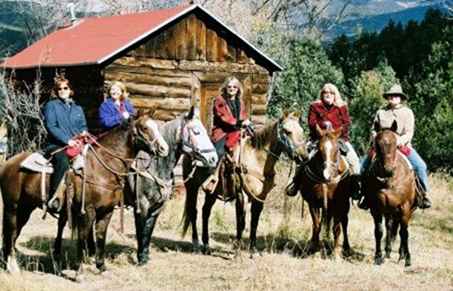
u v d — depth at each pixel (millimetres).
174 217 15820
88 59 19531
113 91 11234
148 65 20234
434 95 29016
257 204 11930
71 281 10344
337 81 32438
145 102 20203
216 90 21531
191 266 11531
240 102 12250
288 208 16453
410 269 11664
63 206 10109
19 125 23172
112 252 12430
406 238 11797
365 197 11961
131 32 20516
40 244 12773
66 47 22594
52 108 10117
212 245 13492
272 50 32062
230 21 35875
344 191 11867
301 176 12180
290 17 44688
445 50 30891
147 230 11375
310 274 11023
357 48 37531
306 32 43188
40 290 9555
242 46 21953
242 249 12945
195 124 11102
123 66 19781
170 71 20641
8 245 10336
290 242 13828
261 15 40312
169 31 20625
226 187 12109
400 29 37812
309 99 31391
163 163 11094
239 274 10906
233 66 21781
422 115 28922
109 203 10219
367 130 29000
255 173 11727
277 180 18188
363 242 14398
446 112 27797
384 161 11062
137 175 10930
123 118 10734
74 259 11703
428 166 27828
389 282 10695
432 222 18031
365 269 11461
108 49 19609
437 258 13188
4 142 24516
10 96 22859
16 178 10117
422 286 10578
